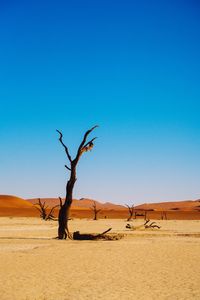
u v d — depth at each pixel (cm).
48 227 4794
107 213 13188
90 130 2964
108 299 1080
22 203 16475
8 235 3359
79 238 3000
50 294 1133
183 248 2336
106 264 1697
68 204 2998
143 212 14025
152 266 1656
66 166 3005
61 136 2959
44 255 1945
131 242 2733
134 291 1183
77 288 1218
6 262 1697
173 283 1307
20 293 1137
